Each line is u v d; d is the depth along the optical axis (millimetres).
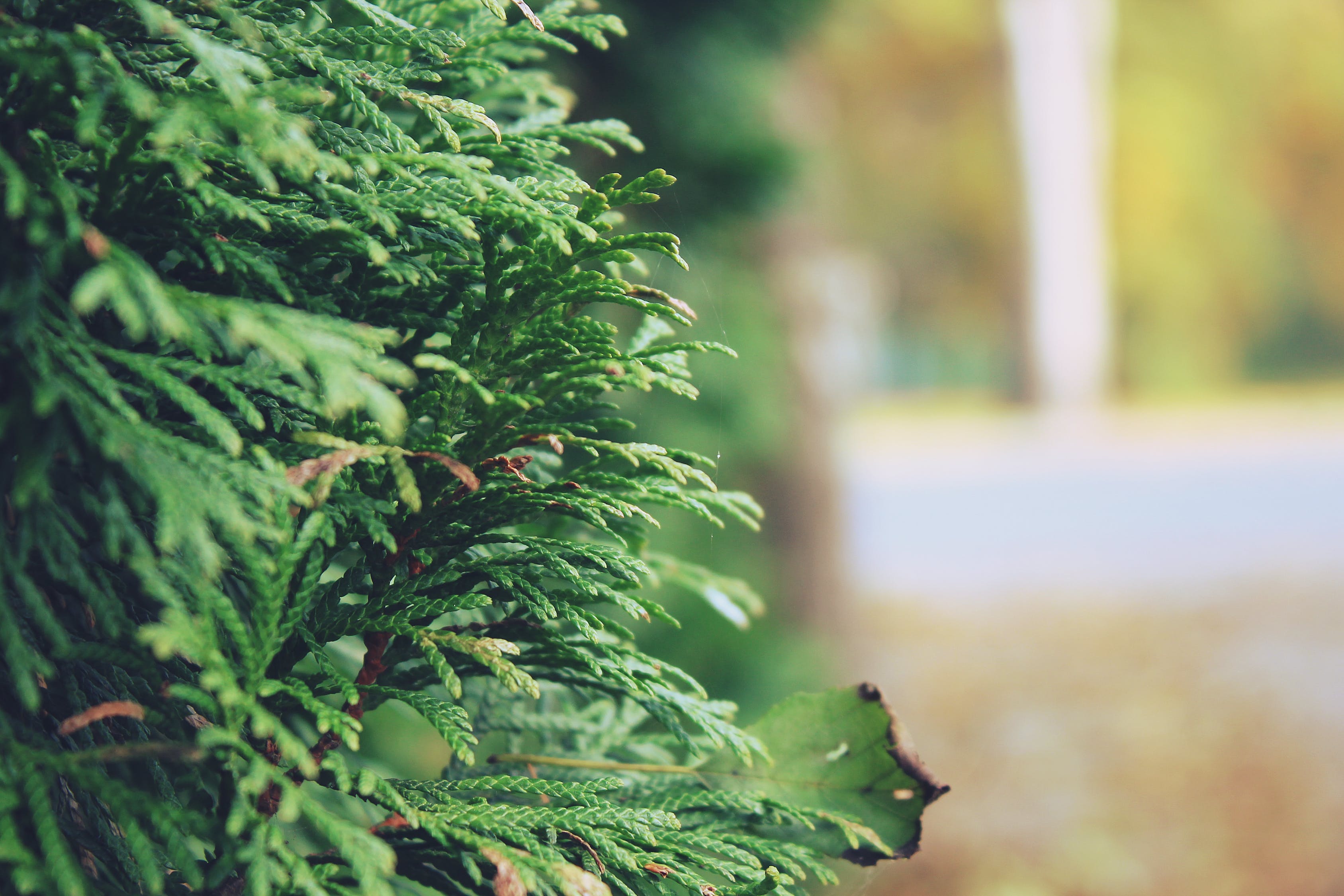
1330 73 9594
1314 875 2389
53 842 482
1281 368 10945
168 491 483
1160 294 10422
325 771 525
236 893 519
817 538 2641
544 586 616
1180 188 10070
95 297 472
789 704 573
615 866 523
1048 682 3535
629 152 1244
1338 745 2943
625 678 540
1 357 491
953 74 9516
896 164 10258
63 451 511
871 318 10992
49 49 487
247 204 508
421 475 527
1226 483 6512
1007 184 9664
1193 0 9398
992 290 11234
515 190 515
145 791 531
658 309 527
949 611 4305
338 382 478
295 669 615
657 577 658
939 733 3207
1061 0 9078
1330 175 10195
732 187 1312
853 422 9844
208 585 497
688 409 1450
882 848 549
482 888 532
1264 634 3852
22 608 514
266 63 530
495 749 853
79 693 521
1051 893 2383
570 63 1225
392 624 521
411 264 523
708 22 1342
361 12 551
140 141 493
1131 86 9805
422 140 576
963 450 8352
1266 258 10477
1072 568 4844
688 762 619
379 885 484
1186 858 2484
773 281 2508
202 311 484
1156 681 3475
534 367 533
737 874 537
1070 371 9602
